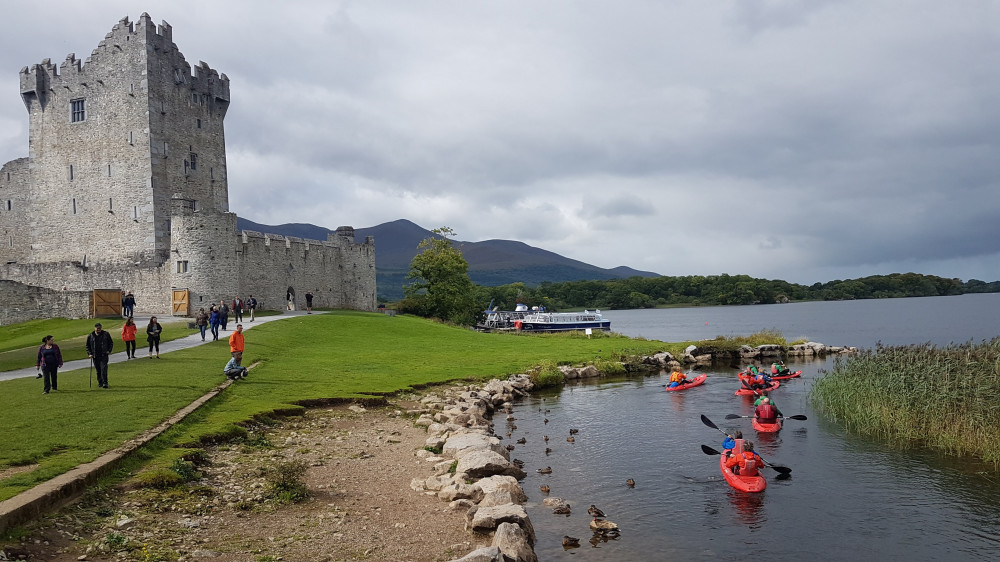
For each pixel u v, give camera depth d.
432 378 34.78
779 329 110.19
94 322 54.62
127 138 68.19
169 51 70.19
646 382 42.09
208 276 59.31
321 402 26.17
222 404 23.17
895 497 18.36
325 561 11.59
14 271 68.50
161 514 12.91
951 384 25.47
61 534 11.27
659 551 14.43
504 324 107.81
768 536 15.58
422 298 98.00
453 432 22.48
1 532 10.53
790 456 22.73
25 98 72.75
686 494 18.45
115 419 18.34
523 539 12.62
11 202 79.69
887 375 28.83
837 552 14.80
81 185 70.50
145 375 27.20
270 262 68.81
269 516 13.69
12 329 52.66
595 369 45.28
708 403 33.47
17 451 14.77
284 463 16.16
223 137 78.06
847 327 111.75
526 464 21.25
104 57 69.12
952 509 17.41
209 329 47.62
